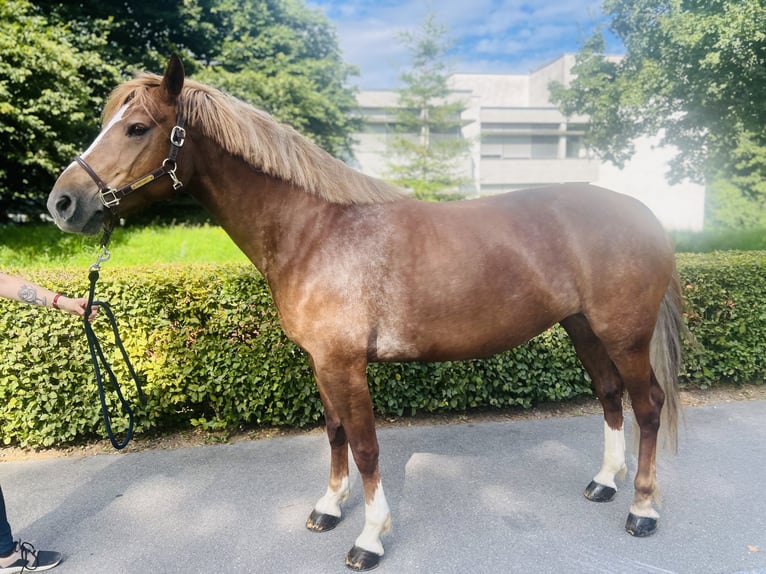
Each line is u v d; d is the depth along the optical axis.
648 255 2.12
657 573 1.96
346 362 1.96
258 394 3.27
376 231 2.00
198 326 3.22
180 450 3.12
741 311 3.84
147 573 2.02
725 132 8.92
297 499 2.54
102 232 1.92
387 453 3.02
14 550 2.00
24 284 1.98
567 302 2.14
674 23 7.84
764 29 6.73
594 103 10.20
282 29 15.53
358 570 1.99
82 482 2.74
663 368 2.32
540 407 3.74
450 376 3.47
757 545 2.11
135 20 13.49
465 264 2.00
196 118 1.88
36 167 9.20
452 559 2.06
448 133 24.84
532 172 26.44
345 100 16.97
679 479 2.64
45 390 3.07
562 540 2.17
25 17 8.17
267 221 2.01
